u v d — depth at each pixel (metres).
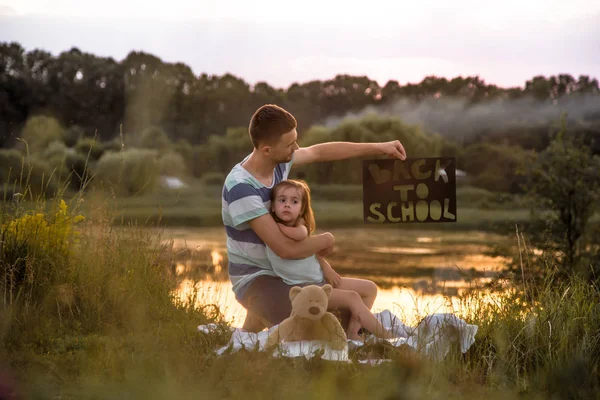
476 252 15.89
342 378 2.86
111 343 3.42
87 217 5.03
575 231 8.27
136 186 35.81
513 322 3.76
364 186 4.32
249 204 3.64
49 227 4.75
